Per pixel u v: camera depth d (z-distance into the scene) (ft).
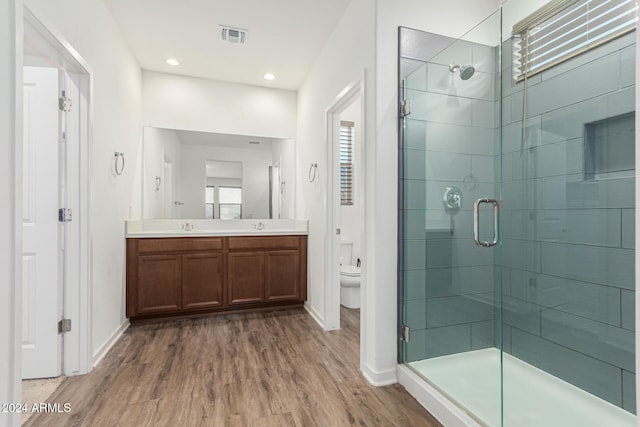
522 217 6.45
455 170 6.46
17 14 3.95
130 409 5.20
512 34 6.61
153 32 8.56
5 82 3.82
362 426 4.84
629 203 4.88
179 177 11.12
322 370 6.57
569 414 5.04
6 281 3.81
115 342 7.94
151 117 10.82
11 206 3.86
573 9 5.60
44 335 6.09
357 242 13.05
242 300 10.27
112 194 7.96
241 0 7.31
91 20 6.64
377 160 6.10
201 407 5.27
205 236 9.91
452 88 6.41
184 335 8.43
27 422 4.85
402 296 6.20
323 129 9.31
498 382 5.71
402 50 6.23
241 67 10.59
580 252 5.49
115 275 8.20
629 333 4.86
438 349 6.31
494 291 6.51
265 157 12.10
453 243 6.42
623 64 4.94
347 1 7.36
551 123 5.95
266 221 12.04
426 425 4.90
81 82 6.45
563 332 5.73
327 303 8.90
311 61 10.18
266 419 4.99
